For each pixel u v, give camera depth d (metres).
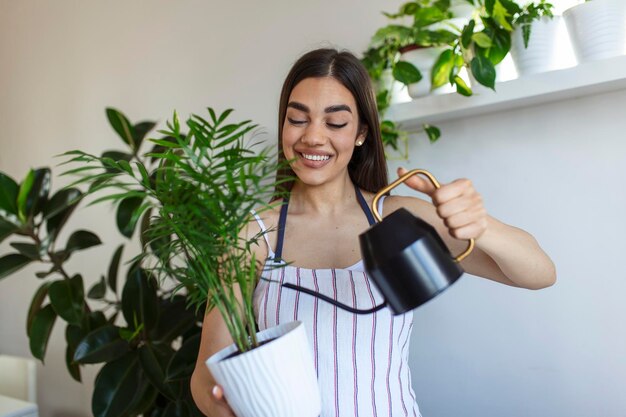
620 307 1.55
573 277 1.62
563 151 1.62
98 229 2.77
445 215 0.82
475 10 1.61
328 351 1.16
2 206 1.99
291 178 0.88
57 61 2.93
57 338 2.93
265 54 2.17
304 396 0.82
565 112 1.61
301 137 1.20
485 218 0.83
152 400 1.89
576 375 1.62
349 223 1.29
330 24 2.00
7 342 3.24
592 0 1.37
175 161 0.83
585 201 1.59
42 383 3.02
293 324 0.89
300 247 1.27
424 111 1.64
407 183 0.87
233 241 0.87
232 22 2.27
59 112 2.93
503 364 1.73
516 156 1.69
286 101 1.31
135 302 1.92
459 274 0.77
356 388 1.16
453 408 1.82
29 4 3.06
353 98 1.24
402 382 1.22
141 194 0.83
